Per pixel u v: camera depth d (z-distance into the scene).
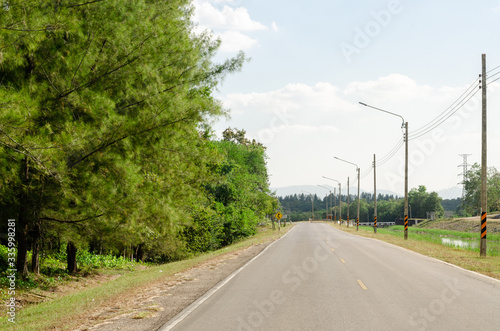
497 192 138.12
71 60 11.91
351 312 8.59
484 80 22.20
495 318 8.01
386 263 17.77
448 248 27.28
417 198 175.88
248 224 50.78
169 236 27.97
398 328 7.35
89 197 11.98
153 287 12.70
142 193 13.68
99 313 9.11
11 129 9.71
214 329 7.48
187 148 15.59
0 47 9.42
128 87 13.02
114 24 12.43
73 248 18.66
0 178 10.55
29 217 12.90
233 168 51.00
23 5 9.51
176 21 16.17
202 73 17.00
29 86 11.16
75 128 11.38
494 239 46.84
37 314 9.82
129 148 12.11
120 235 14.33
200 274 15.45
